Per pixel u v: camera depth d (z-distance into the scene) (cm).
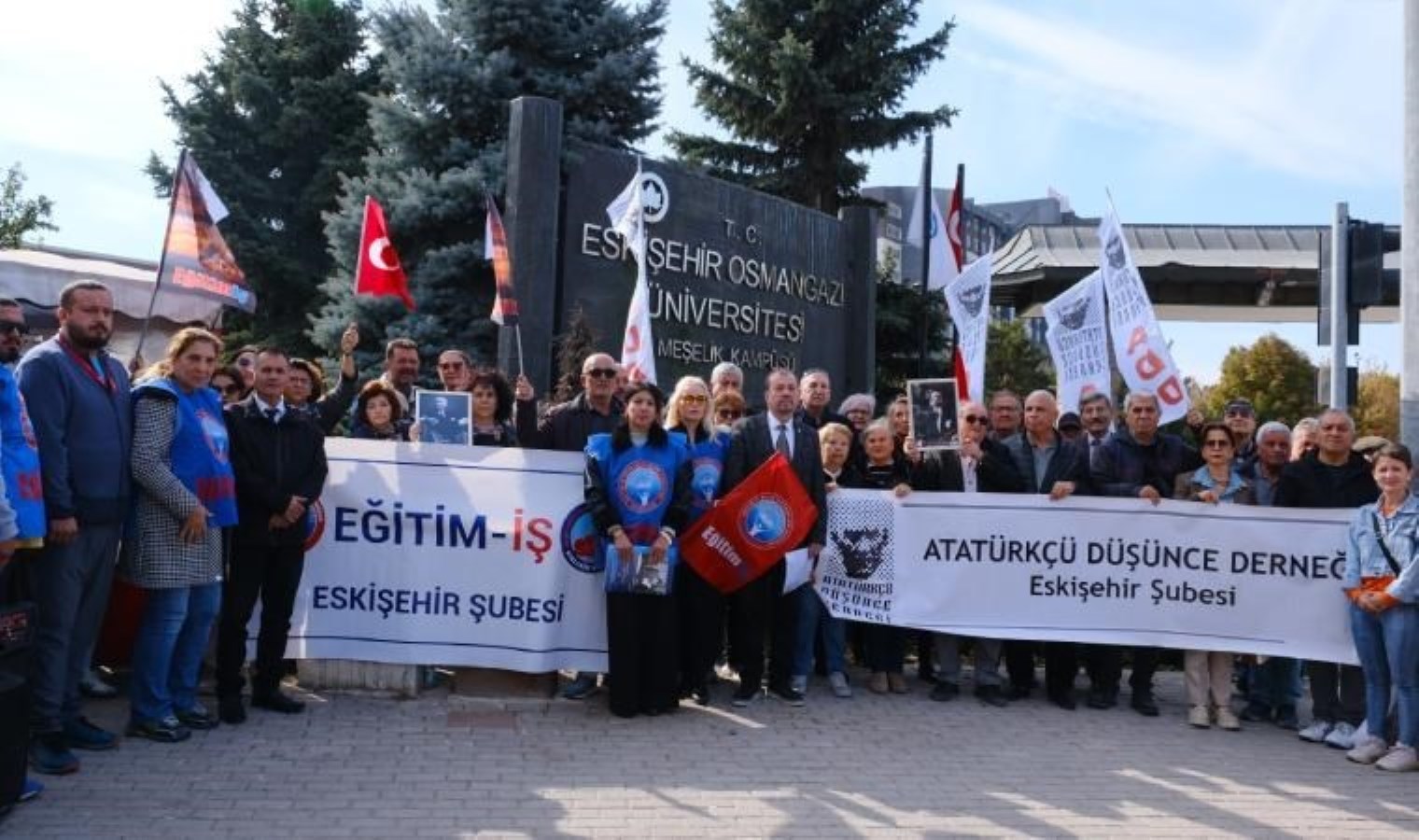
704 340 1274
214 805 501
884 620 749
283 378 629
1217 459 753
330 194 2250
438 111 1400
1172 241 1953
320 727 629
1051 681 761
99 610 569
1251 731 719
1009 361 3562
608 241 1178
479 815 502
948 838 496
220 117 2358
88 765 546
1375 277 823
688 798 535
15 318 501
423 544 705
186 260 717
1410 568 621
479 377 775
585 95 1417
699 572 687
